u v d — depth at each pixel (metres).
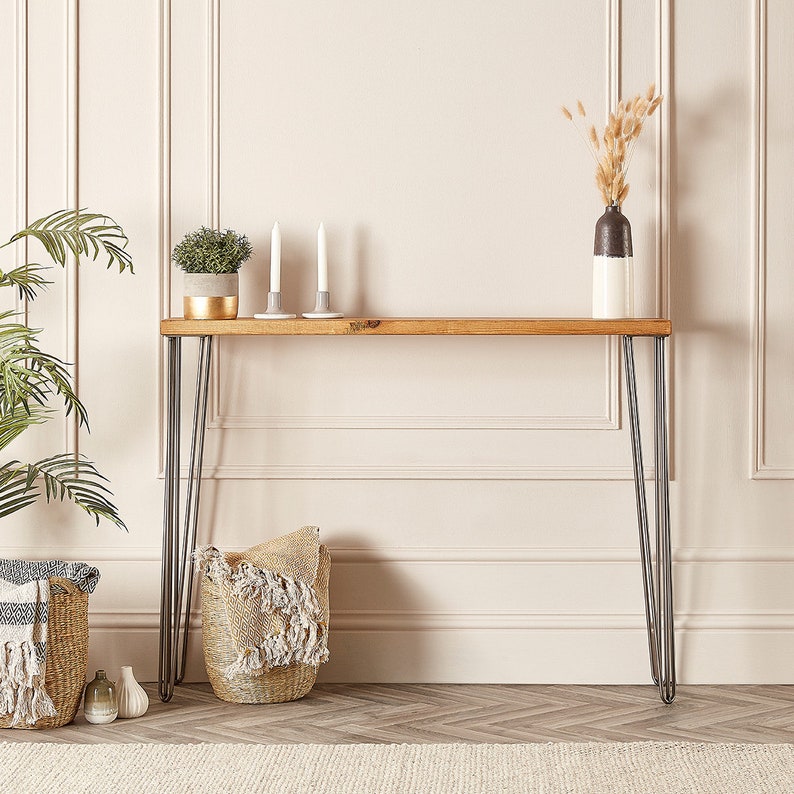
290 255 3.11
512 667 3.10
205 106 3.09
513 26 3.07
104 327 3.12
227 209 3.11
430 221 3.10
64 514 3.13
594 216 3.08
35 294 3.11
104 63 3.09
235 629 2.80
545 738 2.62
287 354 3.12
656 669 3.01
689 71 3.07
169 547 2.91
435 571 3.12
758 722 2.74
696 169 3.07
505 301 3.10
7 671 2.59
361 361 3.12
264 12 3.08
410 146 3.09
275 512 3.13
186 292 2.90
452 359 3.11
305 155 3.10
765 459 3.10
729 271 3.09
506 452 3.11
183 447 3.13
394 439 3.12
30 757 2.46
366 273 3.11
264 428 3.12
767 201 3.07
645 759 2.46
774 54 3.06
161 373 3.11
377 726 2.71
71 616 2.69
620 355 3.09
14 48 3.08
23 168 3.09
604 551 3.10
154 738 2.61
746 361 3.09
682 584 3.10
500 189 3.09
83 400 3.12
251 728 2.69
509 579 3.11
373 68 3.08
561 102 3.08
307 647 2.84
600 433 3.10
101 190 3.10
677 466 3.10
